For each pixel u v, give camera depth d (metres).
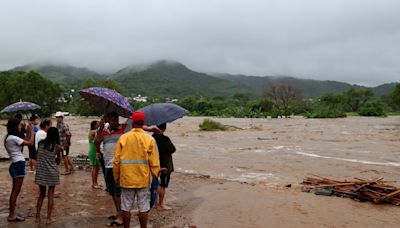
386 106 127.12
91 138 10.63
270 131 37.16
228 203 9.33
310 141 26.66
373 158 18.00
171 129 40.88
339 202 9.47
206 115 109.69
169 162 8.45
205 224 7.71
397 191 9.45
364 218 8.21
